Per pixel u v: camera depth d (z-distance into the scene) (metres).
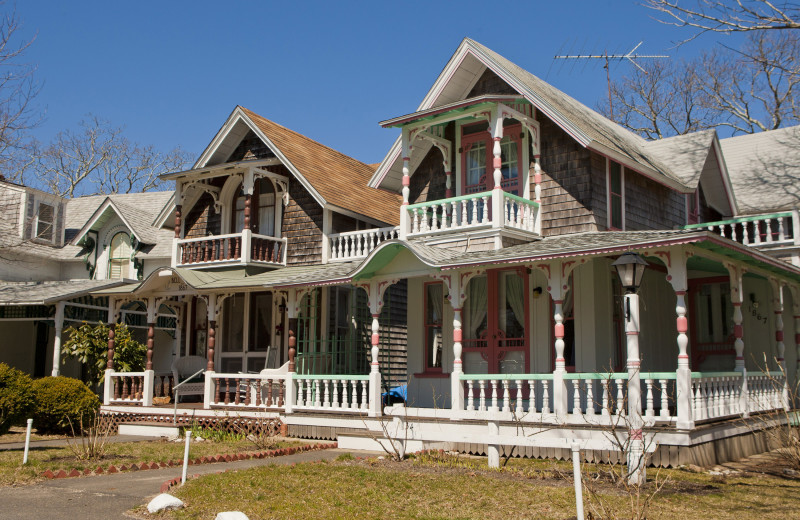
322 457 13.72
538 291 16.39
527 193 17.48
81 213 32.78
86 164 51.69
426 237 17.19
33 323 27.20
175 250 21.58
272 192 22.42
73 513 8.56
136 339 27.23
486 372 17.06
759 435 15.01
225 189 23.14
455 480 10.42
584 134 15.83
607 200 17.14
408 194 17.72
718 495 9.58
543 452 13.33
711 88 38.94
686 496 9.47
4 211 27.86
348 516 8.34
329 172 22.83
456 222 16.89
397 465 12.02
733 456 13.55
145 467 12.18
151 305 19.98
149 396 19.62
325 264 20.62
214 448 15.11
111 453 14.12
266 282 18.08
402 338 23.55
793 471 12.07
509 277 17.03
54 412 17.55
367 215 21.61
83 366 26.48
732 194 21.92
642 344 16.88
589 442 10.10
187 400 22.19
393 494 9.52
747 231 21.39
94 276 28.31
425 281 18.53
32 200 28.30
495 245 15.87
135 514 8.52
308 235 21.34
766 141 24.86
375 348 16.06
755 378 15.41
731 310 18.86
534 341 16.39
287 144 22.23
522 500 9.09
